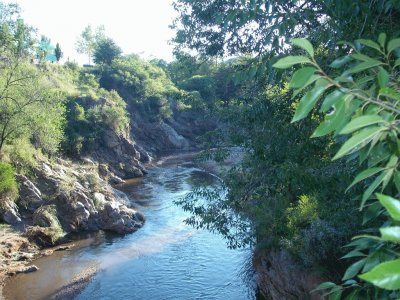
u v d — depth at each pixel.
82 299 14.95
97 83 57.16
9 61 23.44
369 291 1.83
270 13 3.75
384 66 1.73
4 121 24.30
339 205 6.98
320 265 10.59
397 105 1.25
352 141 1.11
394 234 0.89
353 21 3.40
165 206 27.86
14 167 24.84
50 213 22.31
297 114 1.23
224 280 16.48
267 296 14.42
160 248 19.97
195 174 39.47
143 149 51.16
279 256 12.73
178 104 62.22
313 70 1.25
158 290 15.69
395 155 1.31
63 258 18.77
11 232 20.47
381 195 0.94
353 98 1.28
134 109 57.84
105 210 23.89
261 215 10.26
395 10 3.21
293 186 6.86
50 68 50.38
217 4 6.69
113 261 18.39
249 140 7.61
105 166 37.81
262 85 6.82
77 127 39.66
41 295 15.16
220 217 9.96
